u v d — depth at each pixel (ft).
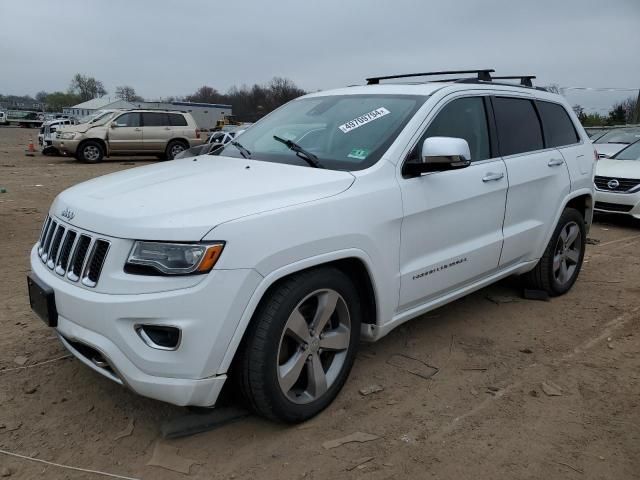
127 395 11.05
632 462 9.29
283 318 9.31
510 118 14.69
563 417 10.59
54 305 9.50
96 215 9.25
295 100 15.29
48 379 11.59
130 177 11.23
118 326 8.56
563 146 16.52
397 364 12.58
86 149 65.26
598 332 14.56
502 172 13.73
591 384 11.83
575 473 9.02
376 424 10.27
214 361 8.69
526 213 14.82
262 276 8.87
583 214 18.04
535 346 13.67
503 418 10.53
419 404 10.97
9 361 12.33
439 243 12.21
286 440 9.74
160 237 8.52
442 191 12.05
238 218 8.85
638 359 13.01
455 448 9.61
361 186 10.66
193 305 8.42
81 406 10.67
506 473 9.00
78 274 9.24
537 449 9.61
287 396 9.73
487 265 13.71
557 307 16.34
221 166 11.78
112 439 9.71
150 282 8.48
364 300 11.20
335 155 11.74
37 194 37.19
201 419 10.06
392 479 8.82
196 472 8.93
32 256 11.02
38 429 9.95
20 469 8.91
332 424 10.23
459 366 12.56
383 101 12.94
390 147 11.47
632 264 21.43
